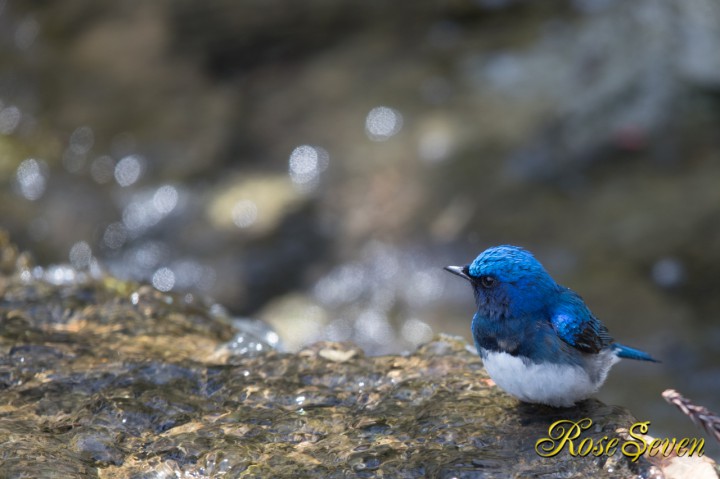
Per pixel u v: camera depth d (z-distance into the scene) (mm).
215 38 19844
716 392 12430
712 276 14242
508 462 5387
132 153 17562
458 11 19891
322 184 16594
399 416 5977
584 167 16250
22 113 18625
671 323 13555
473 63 18484
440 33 19438
